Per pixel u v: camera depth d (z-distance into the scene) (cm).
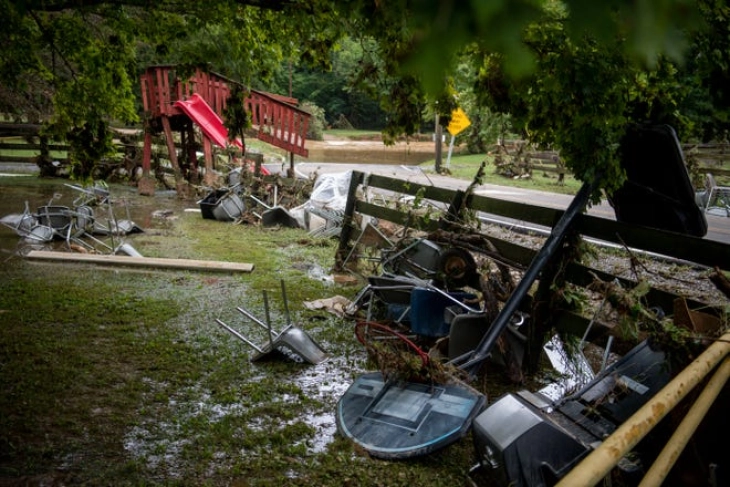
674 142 430
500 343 458
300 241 995
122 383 445
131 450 355
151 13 563
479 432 305
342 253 810
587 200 453
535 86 339
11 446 349
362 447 356
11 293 648
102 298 648
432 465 345
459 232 573
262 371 479
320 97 5547
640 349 353
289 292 704
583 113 349
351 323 594
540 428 285
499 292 486
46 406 402
